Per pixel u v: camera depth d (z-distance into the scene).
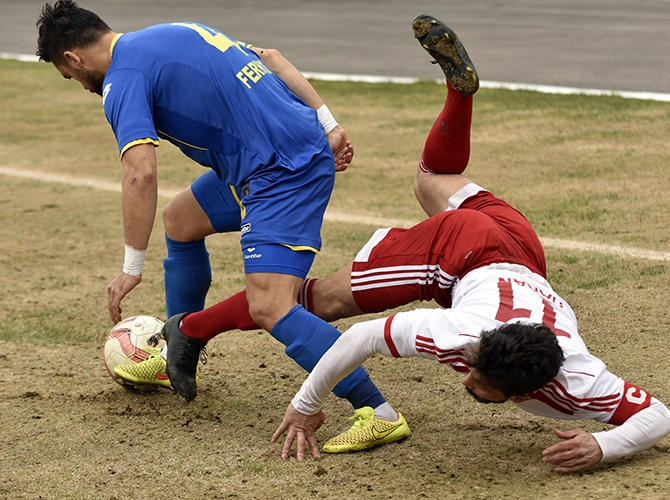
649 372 14.35
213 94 12.93
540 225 23.62
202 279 15.66
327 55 60.53
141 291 20.81
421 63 56.19
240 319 12.98
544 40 60.62
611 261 20.19
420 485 11.13
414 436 12.70
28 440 13.15
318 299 13.18
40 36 13.29
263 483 11.45
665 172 28.00
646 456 11.52
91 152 39.56
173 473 11.88
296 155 12.84
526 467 11.45
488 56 54.88
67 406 14.46
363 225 25.33
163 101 13.02
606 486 10.66
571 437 10.93
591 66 49.38
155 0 101.69
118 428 13.52
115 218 28.30
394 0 93.62
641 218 23.44
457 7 84.75
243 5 94.12
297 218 12.62
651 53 52.59
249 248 12.61
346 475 11.55
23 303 20.19
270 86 13.18
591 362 10.71
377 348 11.19
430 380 14.80
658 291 18.05
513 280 11.55
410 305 18.81
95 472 12.01
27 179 34.62
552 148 32.56
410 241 12.74
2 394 14.99
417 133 37.94
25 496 11.38
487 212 13.32
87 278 22.08
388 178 31.08
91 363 16.47
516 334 10.01
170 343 13.55
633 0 83.56
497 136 35.16
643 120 35.62
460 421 13.14
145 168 12.45
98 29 13.20
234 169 13.17
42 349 17.25
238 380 15.37
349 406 14.08
